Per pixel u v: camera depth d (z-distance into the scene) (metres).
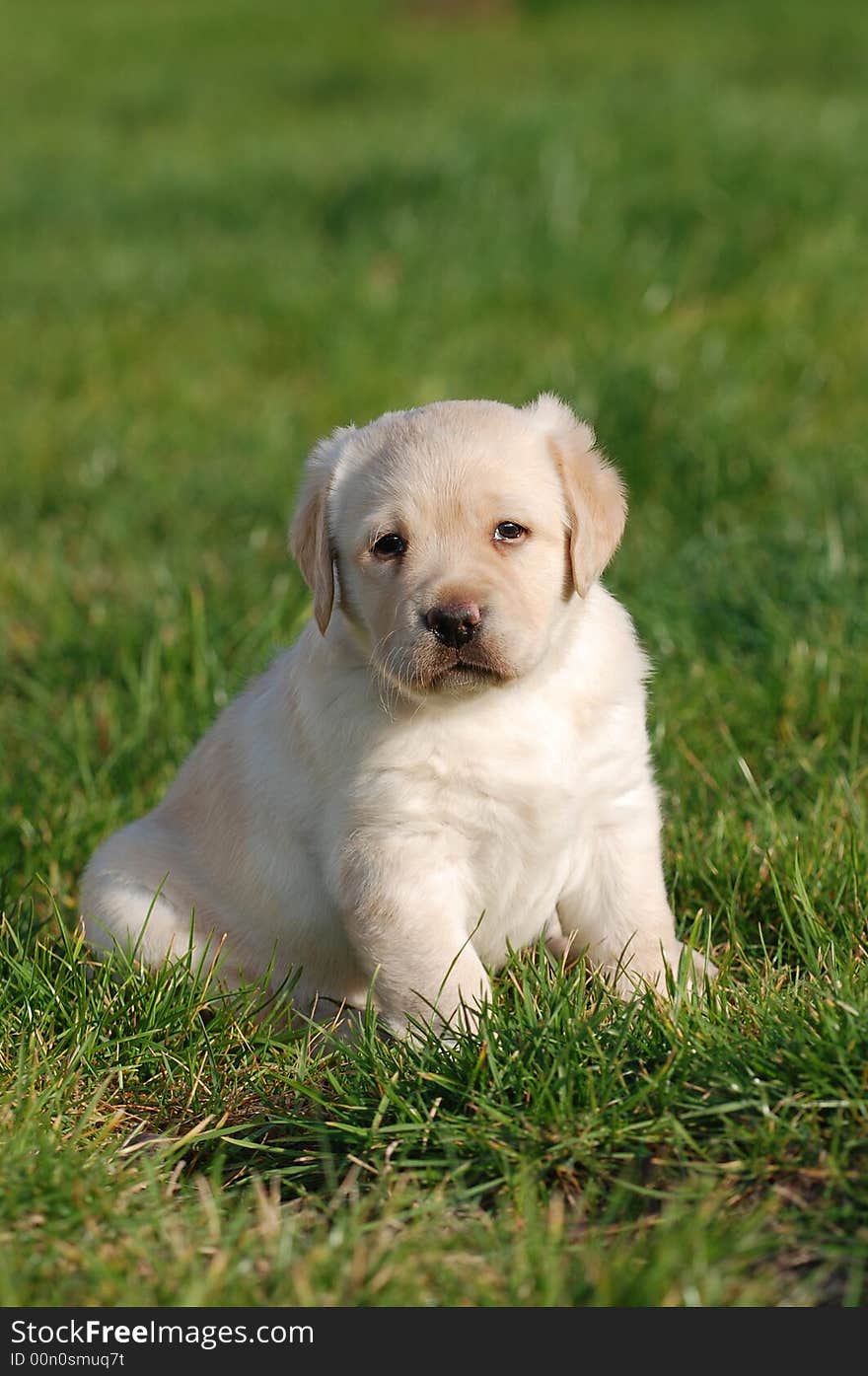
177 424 11.31
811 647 6.63
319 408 11.12
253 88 28.02
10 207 18.62
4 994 4.67
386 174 15.45
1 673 7.57
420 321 12.16
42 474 10.59
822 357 10.12
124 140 23.59
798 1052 3.87
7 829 6.09
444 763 4.71
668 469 8.99
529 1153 3.77
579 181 13.51
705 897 5.32
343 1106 4.11
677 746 6.05
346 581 4.86
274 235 15.42
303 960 5.31
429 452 4.73
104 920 5.43
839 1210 3.45
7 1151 3.82
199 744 5.74
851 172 12.92
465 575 4.51
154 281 14.62
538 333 11.61
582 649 4.88
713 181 13.15
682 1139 3.72
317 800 4.99
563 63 27.41
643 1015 4.16
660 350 10.30
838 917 4.90
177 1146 4.01
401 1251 3.42
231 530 9.41
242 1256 3.49
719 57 26.75
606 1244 3.51
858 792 5.70
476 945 5.07
